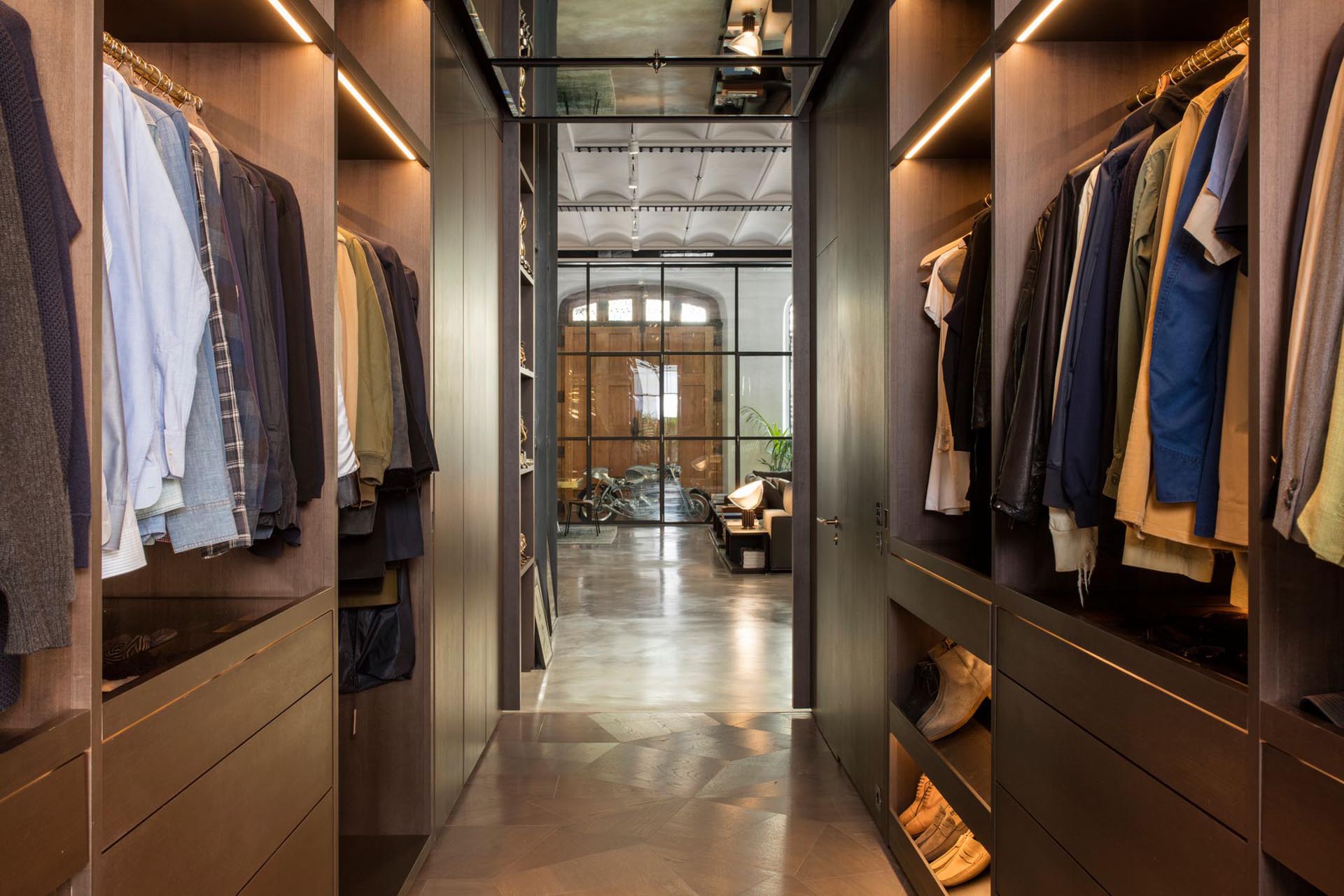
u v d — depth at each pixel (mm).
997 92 2049
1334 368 1044
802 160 4348
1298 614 1162
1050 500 1781
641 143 8078
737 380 14031
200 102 1798
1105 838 1591
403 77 2789
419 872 2699
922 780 2838
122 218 1237
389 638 2770
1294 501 1072
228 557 2006
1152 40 2055
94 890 1119
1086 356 1727
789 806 3215
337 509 2160
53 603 971
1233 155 1246
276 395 1730
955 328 2605
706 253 13227
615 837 2959
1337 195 1052
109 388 1169
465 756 3367
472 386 3506
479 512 3654
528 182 5117
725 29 4250
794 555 4344
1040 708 1876
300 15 1859
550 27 5027
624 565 9531
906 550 2764
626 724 4141
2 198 936
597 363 14031
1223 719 1248
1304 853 1085
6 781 959
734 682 4871
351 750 2848
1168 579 2027
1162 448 1403
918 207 2906
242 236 1680
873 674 3105
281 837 1756
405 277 2592
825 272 3980
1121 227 1681
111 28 1927
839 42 3615
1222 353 1360
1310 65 1144
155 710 1279
